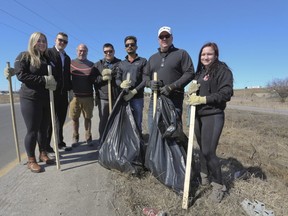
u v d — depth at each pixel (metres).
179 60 4.32
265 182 4.25
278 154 6.37
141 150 4.45
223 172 4.57
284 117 17.20
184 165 3.84
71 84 6.22
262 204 3.36
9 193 3.91
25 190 4.00
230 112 21.91
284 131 10.24
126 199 3.64
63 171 4.72
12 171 4.80
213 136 3.65
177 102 4.51
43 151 5.25
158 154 3.93
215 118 3.64
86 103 6.34
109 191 3.93
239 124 12.01
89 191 3.94
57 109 5.97
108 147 4.64
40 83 4.53
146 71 4.75
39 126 4.82
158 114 4.07
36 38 4.52
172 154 3.91
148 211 3.30
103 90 5.99
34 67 4.53
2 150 6.63
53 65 5.06
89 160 5.30
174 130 3.87
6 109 19.20
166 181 3.78
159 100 4.14
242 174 4.46
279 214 3.44
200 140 3.93
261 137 8.31
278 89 55.78
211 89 3.65
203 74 3.78
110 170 4.68
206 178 4.00
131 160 4.36
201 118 3.74
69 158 5.46
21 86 4.67
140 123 5.55
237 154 5.94
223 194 3.67
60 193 3.89
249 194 3.82
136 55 5.59
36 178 4.43
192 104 3.53
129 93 4.90
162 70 4.40
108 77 5.63
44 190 3.99
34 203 3.63
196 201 3.59
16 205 3.58
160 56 4.49
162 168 3.85
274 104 42.94
